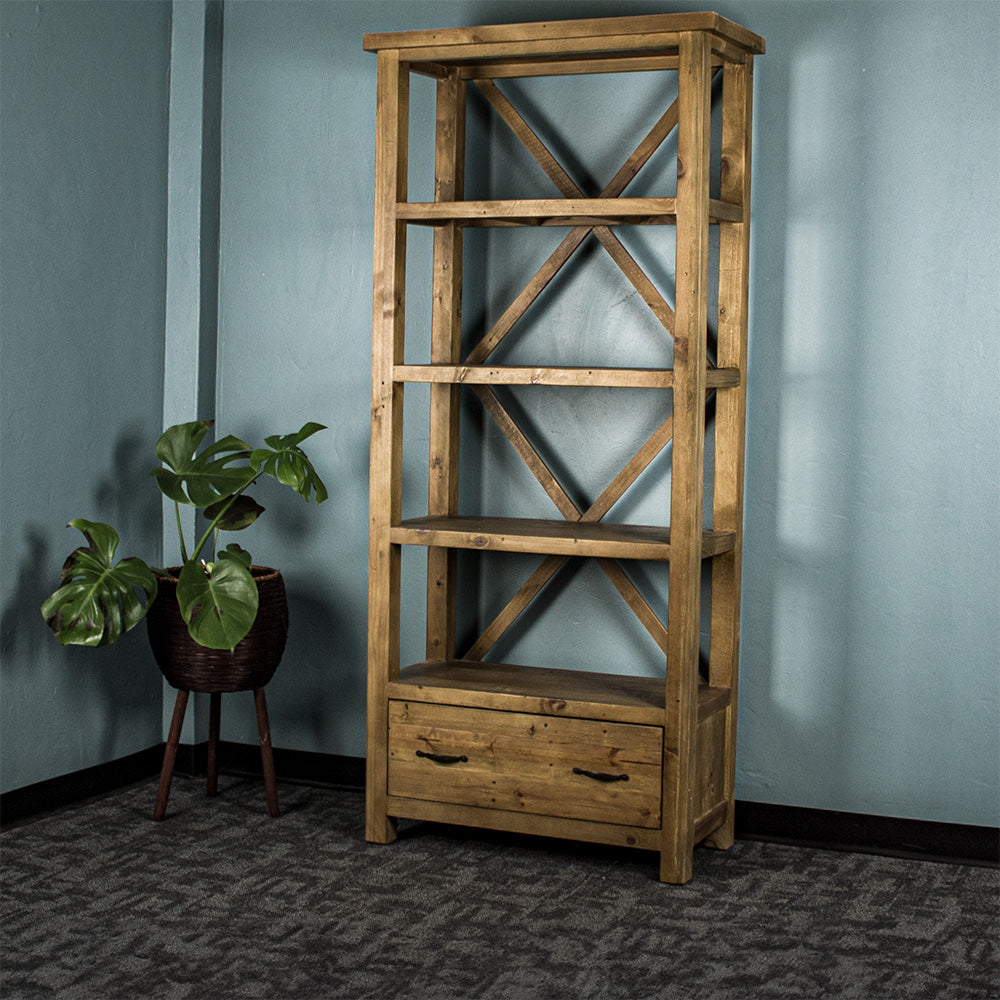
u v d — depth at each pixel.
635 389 3.69
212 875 3.21
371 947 2.79
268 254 4.05
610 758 3.24
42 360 3.62
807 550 3.57
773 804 3.63
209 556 4.11
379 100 3.37
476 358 3.75
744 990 2.61
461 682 3.46
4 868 3.22
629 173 3.60
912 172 3.43
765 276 3.56
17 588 3.56
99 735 3.89
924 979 2.67
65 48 3.64
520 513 3.81
